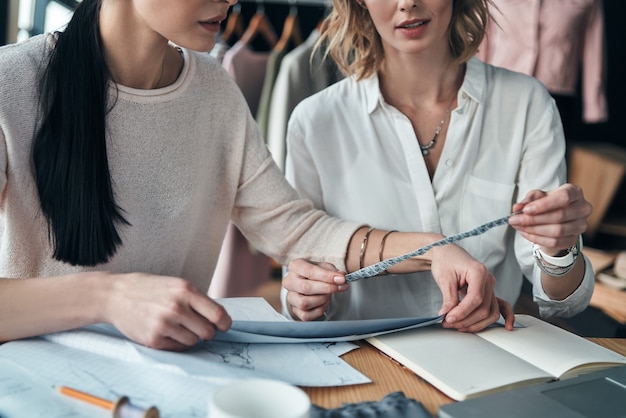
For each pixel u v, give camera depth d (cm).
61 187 97
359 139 137
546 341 95
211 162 120
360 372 86
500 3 290
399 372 87
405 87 136
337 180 138
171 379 77
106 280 87
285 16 306
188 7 93
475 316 97
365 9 136
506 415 71
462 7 132
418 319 98
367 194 136
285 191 124
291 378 80
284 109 260
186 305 82
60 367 79
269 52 304
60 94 97
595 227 291
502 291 139
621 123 350
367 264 117
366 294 134
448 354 89
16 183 99
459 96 133
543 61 288
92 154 98
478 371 83
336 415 70
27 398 71
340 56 143
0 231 103
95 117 98
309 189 141
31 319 86
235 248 271
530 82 138
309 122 139
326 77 269
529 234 100
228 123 120
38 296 86
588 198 293
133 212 109
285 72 259
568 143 304
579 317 214
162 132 110
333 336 93
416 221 135
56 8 215
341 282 104
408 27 122
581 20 290
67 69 98
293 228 122
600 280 220
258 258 291
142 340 82
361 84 140
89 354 83
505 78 138
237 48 273
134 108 106
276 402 60
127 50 104
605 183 289
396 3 120
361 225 121
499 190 135
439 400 79
